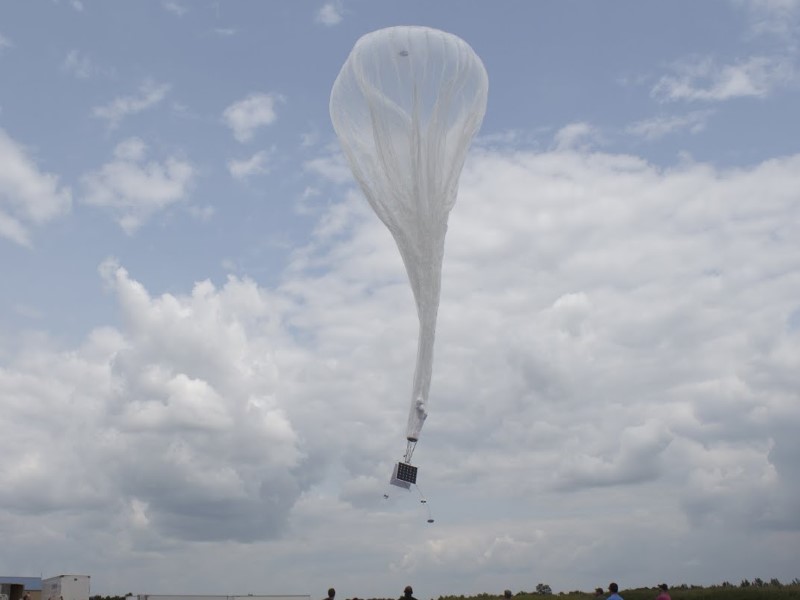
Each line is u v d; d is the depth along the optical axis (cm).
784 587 3803
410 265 2886
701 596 3788
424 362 2814
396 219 2902
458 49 2942
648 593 4003
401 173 2883
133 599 4472
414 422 2772
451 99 2914
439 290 2881
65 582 5538
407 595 2644
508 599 2827
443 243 2905
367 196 2991
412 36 2922
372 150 2959
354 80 2983
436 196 2881
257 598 4600
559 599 4447
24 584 6059
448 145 2928
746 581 3975
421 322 2847
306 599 4669
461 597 4762
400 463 2750
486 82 3070
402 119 2883
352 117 3012
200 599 4531
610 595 2567
